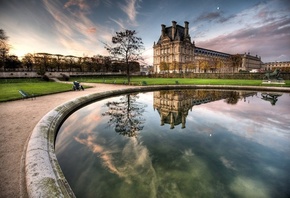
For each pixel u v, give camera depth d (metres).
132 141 8.01
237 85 28.80
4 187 3.75
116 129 9.73
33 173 4.02
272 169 5.54
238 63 84.81
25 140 6.29
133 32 36.72
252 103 17.03
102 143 7.77
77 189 4.58
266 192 4.46
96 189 4.57
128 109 14.88
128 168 5.63
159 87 29.02
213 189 4.58
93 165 5.83
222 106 15.81
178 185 4.75
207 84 31.30
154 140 8.12
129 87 27.19
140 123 10.91
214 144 7.57
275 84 29.66
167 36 100.38
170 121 11.31
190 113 13.38
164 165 5.82
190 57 103.31
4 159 4.91
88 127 10.01
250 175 5.22
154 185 4.74
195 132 9.17
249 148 7.15
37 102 13.93
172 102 18.11
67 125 10.23
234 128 9.69
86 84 33.88
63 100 14.87
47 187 3.62
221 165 5.80
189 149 7.09
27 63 68.75
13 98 14.88
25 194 3.54
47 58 69.88
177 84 31.98
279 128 9.58
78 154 6.65
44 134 6.84
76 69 78.31
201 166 5.74
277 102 17.31
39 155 4.93
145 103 17.52
